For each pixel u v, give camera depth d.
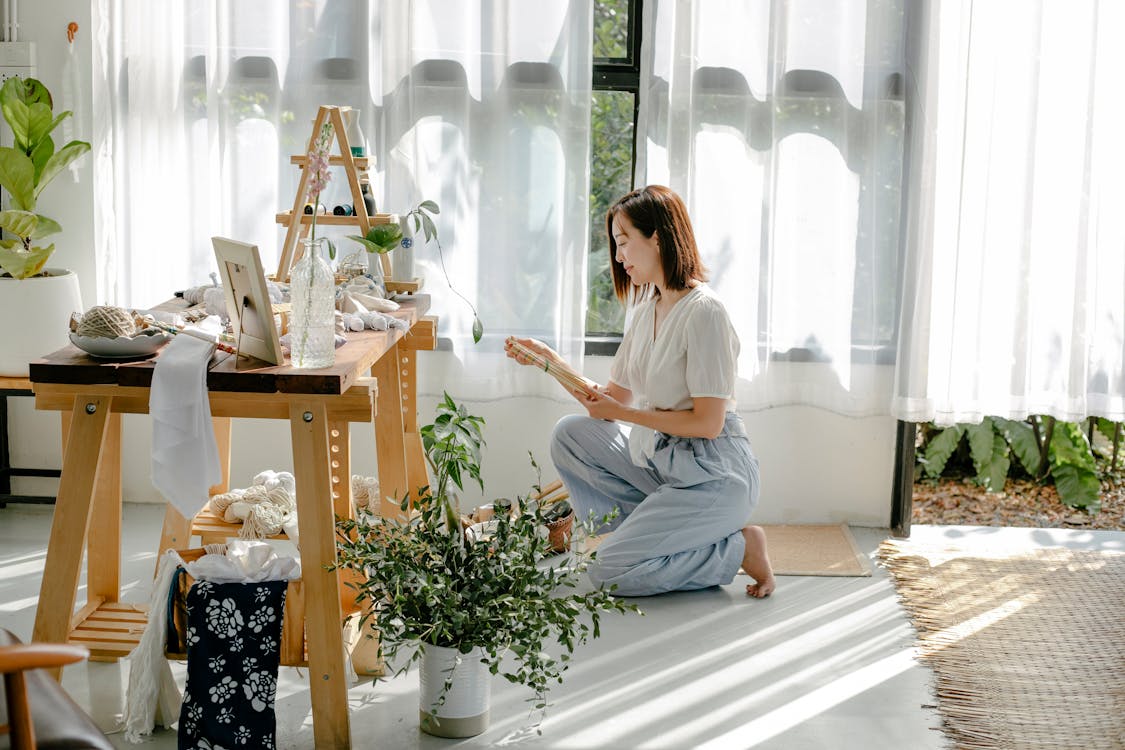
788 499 4.20
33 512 4.13
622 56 4.09
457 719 2.69
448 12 3.87
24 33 3.98
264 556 2.68
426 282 4.01
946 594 3.57
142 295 4.02
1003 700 2.91
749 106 3.91
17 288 3.75
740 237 3.98
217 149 3.92
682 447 3.47
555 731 2.74
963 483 5.00
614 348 4.17
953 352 4.00
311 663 2.59
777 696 2.92
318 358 2.53
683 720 2.79
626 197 3.43
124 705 2.82
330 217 3.42
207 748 2.57
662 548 3.44
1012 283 3.98
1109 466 5.12
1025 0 3.81
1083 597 3.57
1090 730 2.77
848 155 3.94
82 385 2.55
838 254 4.00
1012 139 3.90
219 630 2.55
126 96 3.96
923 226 3.88
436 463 3.33
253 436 4.15
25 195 3.81
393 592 2.61
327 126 3.26
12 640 2.09
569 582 2.73
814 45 3.89
